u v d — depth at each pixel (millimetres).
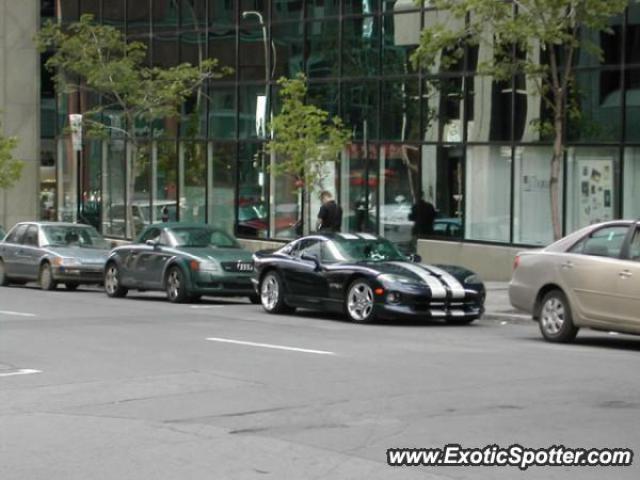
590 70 27109
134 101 36469
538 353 15875
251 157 37531
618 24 26516
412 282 20094
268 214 36969
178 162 40625
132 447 9758
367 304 20438
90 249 30953
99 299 27016
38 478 8719
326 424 10633
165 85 36781
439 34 23672
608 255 16641
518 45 25453
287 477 8641
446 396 12086
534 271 17656
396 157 32500
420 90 31609
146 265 26516
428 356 15477
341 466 8953
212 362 15008
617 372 13812
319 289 21406
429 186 31594
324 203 28266
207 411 11414
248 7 37344
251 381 13312
